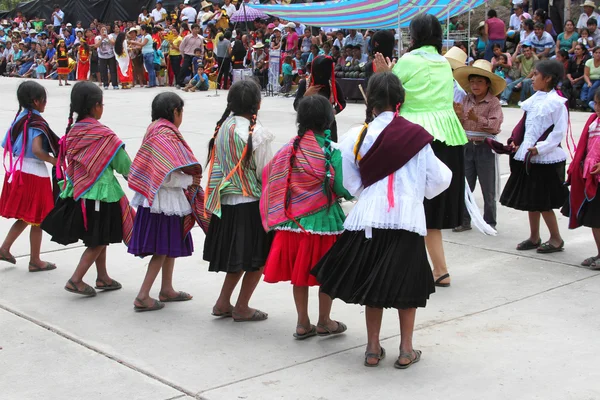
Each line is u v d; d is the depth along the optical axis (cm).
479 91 678
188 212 510
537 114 618
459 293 549
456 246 675
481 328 480
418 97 543
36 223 588
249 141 461
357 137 422
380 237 407
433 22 555
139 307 519
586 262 605
